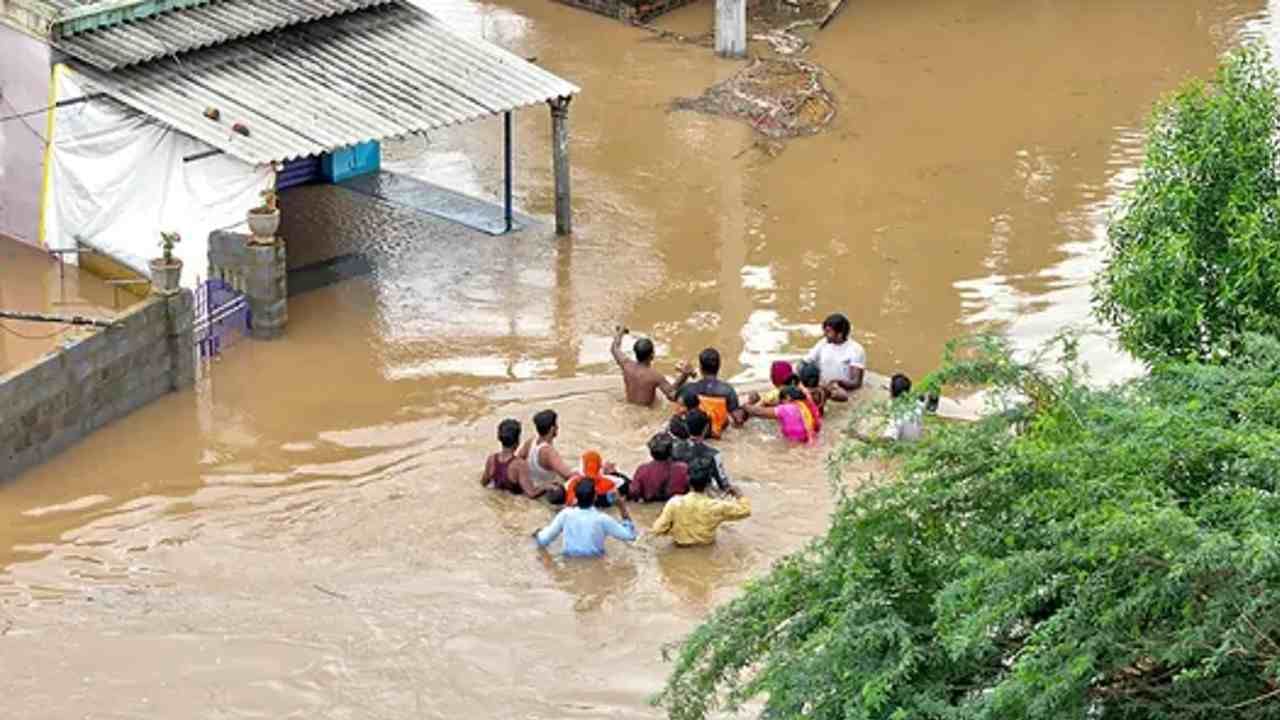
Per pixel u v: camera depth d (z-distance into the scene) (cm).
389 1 3272
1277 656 1242
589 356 2822
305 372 2745
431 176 3497
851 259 3175
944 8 4475
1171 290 2103
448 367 2773
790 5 4397
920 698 1357
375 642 2069
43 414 2452
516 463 2381
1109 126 3753
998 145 3656
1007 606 1310
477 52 3212
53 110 2945
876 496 1504
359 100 3000
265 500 2383
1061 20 4400
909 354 2841
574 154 3609
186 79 2956
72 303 2922
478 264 3139
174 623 2105
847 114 3806
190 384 2688
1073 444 1412
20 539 2280
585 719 1933
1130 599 1271
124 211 2933
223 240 2812
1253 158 2142
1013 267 3141
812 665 1408
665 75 4003
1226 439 1359
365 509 2356
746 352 2842
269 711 1948
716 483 2345
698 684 1542
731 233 3272
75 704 1955
